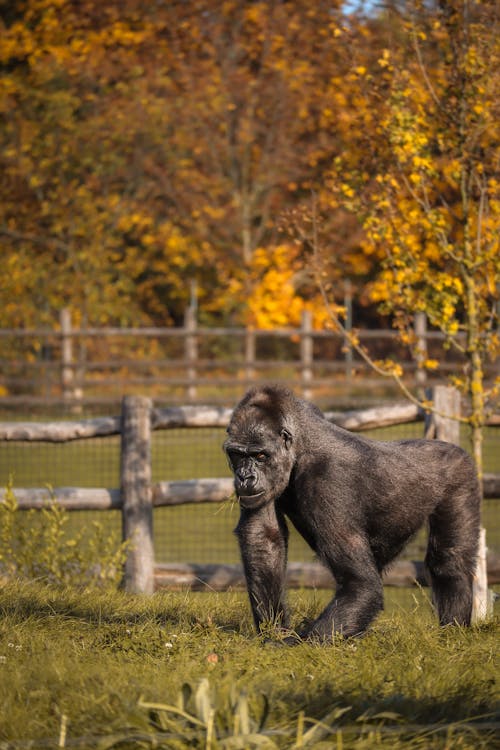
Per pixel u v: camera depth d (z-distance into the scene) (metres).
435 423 14.88
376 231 14.19
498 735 7.28
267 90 50.91
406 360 47.22
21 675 8.53
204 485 15.41
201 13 53.06
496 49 14.08
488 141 14.54
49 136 52.34
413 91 14.47
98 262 51.00
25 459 30.09
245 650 9.57
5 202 52.84
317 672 8.82
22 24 55.00
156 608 12.54
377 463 10.85
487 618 12.20
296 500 10.52
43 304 50.16
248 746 6.57
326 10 47.78
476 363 14.30
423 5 14.55
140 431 15.30
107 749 6.77
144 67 53.84
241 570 15.01
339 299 55.78
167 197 56.38
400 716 7.44
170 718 7.16
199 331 43.88
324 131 50.06
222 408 15.80
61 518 14.88
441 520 11.63
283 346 53.66
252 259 52.44
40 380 42.09
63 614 11.63
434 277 14.43
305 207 15.02
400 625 11.11
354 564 10.27
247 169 53.03
